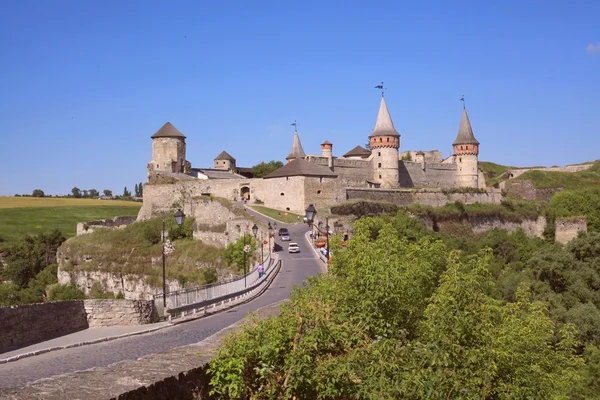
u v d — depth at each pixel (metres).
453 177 123.06
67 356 18.08
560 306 42.12
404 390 12.16
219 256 70.12
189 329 24.81
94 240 85.62
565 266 50.81
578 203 102.75
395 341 13.52
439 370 13.07
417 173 115.81
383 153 108.44
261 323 10.95
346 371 10.95
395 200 91.31
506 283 47.69
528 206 102.06
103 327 26.28
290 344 10.80
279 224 78.00
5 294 76.19
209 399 10.11
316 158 98.81
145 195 98.62
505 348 14.90
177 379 9.33
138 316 27.02
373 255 16.05
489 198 106.25
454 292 15.12
